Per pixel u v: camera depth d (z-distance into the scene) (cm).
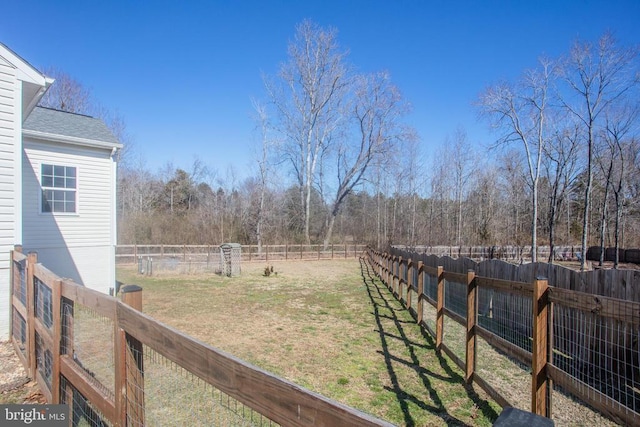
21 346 430
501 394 343
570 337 400
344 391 388
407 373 438
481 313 681
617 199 2080
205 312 781
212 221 2906
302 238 2962
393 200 3653
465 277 430
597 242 3112
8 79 582
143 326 174
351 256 2519
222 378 127
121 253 1848
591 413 322
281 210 3209
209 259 1611
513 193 3503
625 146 2334
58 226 878
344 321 701
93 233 937
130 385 190
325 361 480
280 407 104
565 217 3522
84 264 920
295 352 517
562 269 548
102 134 984
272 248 2441
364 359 488
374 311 793
